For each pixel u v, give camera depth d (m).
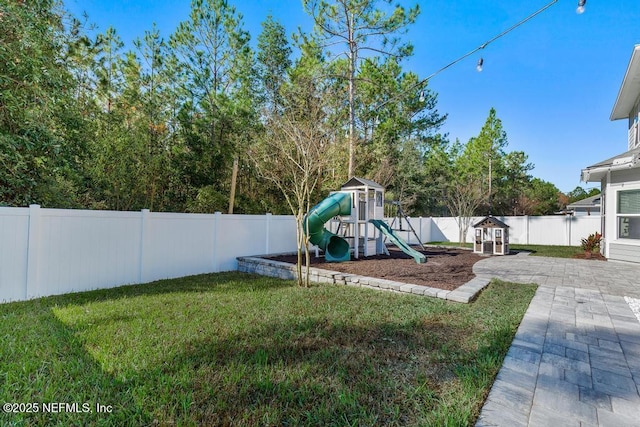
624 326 3.43
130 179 7.62
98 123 7.72
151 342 2.87
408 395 2.08
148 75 10.55
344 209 7.84
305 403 1.99
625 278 6.11
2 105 4.70
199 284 5.59
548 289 5.14
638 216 7.95
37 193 5.49
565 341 3.01
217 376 2.28
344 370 2.39
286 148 8.66
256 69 13.55
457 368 2.44
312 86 11.00
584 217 12.99
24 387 2.08
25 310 3.83
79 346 2.76
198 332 3.15
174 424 1.77
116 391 2.08
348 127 13.62
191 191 9.62
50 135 5.17
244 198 10.74
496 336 3.07
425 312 3.85
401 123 16.91
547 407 1.97
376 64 15.56
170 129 9.65
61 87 5.64
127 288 5.22
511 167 26.84
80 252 5.00
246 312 3.85
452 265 7.40
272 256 7.79
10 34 4.66
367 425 1.79
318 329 3.28
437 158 20.83
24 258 4.43
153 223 5.95
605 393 2.14
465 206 14.34
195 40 11.27
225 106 9.76
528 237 14.13
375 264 7.12
